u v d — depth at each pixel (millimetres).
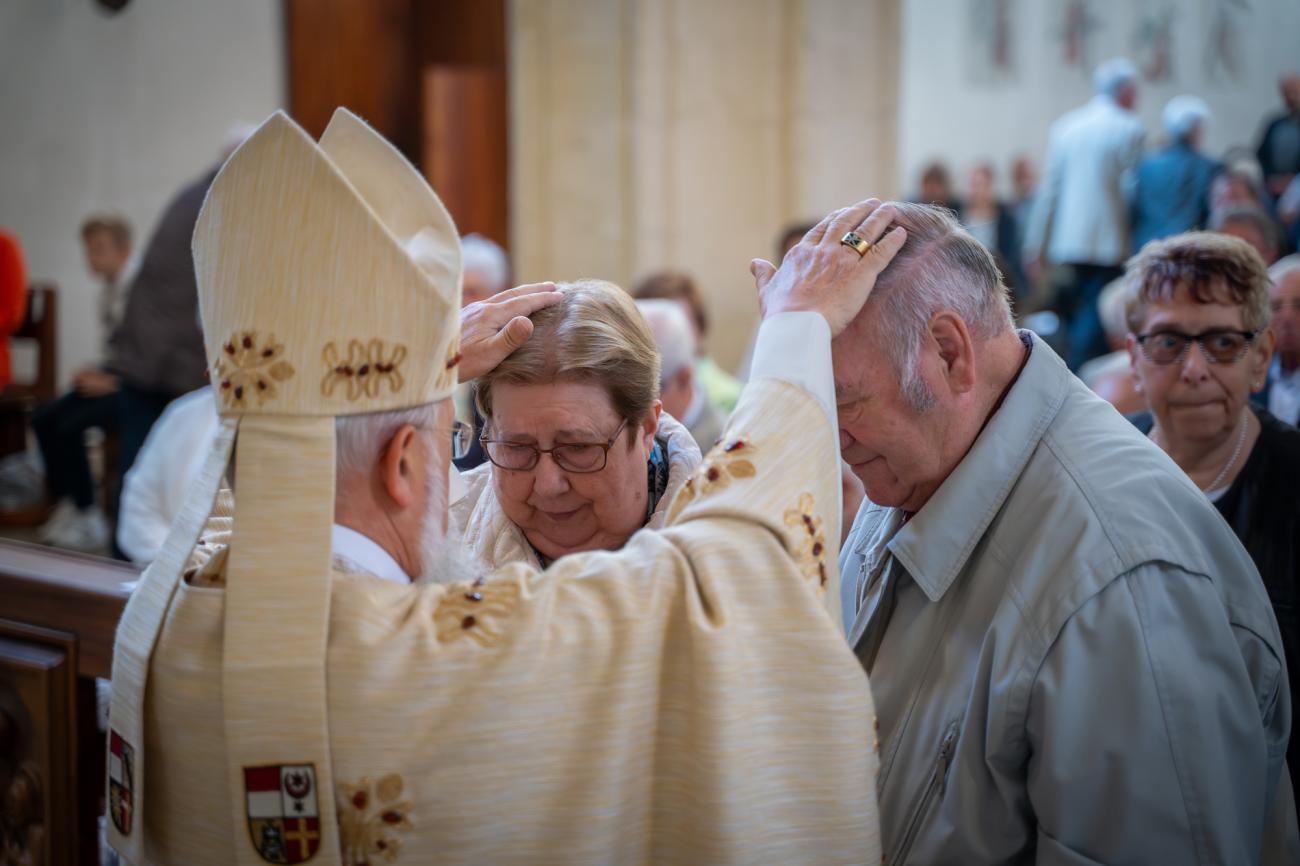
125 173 7102
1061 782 1289
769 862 1150
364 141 1259
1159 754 1276
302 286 1139
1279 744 1443
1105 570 1327
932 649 1484
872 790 1196
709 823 1133
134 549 2947
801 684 1175
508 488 1515
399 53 7211
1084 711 1294
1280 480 1828
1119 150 7324
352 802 1098
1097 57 10344
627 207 6508
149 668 1176
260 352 1139
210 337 1187
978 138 10336
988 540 1461
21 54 6891
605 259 6582
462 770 1105
